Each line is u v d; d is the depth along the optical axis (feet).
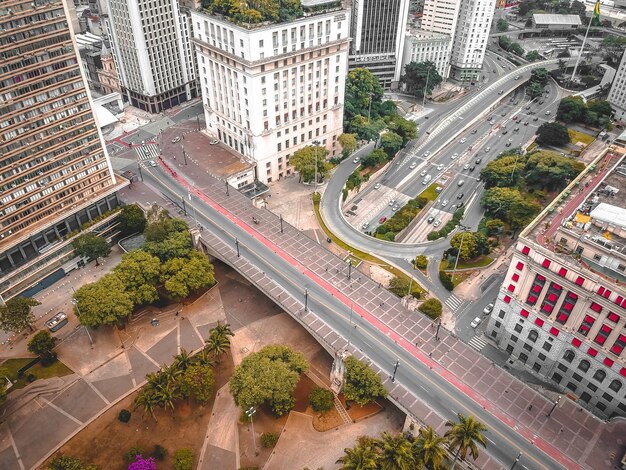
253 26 500.74
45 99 411.54
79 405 367.04
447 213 601.21
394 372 353.10
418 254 508.94
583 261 338.34
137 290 420.36
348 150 640.17
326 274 447.83
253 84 526.98
